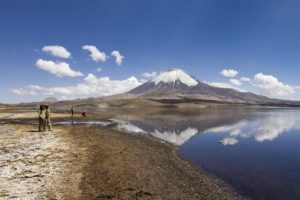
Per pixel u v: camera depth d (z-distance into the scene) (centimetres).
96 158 2761
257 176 2597
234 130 6806
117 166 2509
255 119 10881
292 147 4334
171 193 1964
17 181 2000
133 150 3447
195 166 2941
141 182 2120
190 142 4781
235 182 2395
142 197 1827
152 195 1878
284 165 3066
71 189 1888
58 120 8050
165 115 13150
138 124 7862
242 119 10831
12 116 9412
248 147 4312
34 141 3662
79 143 3597
